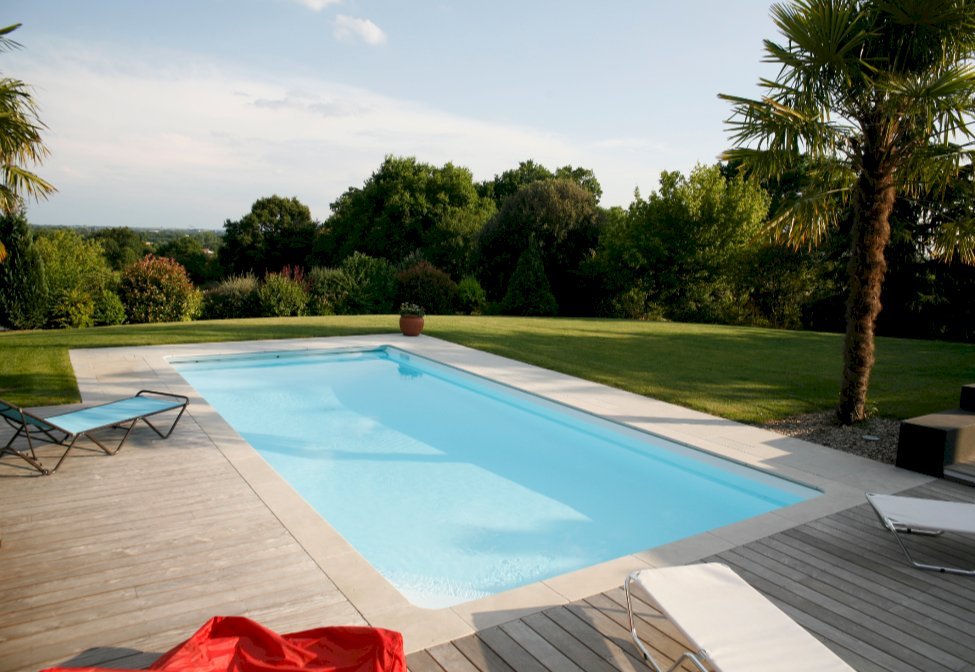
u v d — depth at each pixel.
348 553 4.14
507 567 4.89
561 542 5.36
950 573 4.05
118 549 4.11
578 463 7.35
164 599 3.52
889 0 6.49
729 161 7.44
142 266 19.55
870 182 7.10
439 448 7.76
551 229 27.53
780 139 6.88
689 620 2.78
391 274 23.47
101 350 11.84
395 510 5.94
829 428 7.58
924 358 12.66
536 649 3.13
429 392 10.50
